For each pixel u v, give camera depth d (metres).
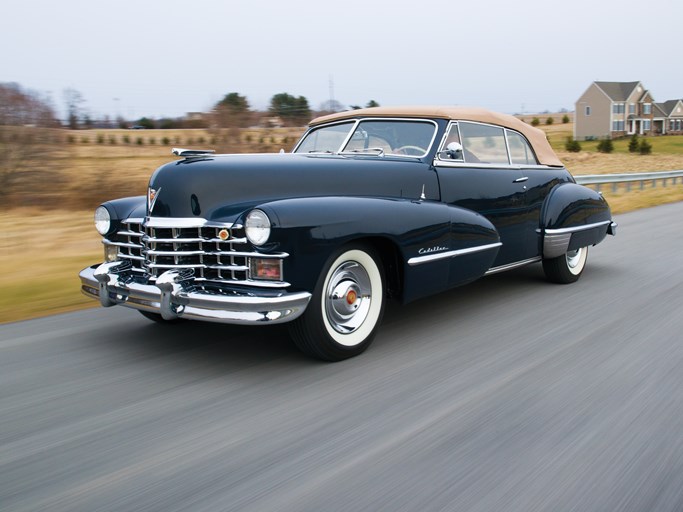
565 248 5.59
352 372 3.55
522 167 5.33
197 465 2.49
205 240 3.57
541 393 3.21
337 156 4.27
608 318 4.64
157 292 3.58
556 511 2.15
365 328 3.84
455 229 4.27
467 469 2.44
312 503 2.21
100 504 2.22
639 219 11.67
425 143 4.61
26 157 13.45
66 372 3.60
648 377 3.42
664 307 4.94
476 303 5.17
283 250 3.35
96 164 15.80
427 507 2.18
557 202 5.51
